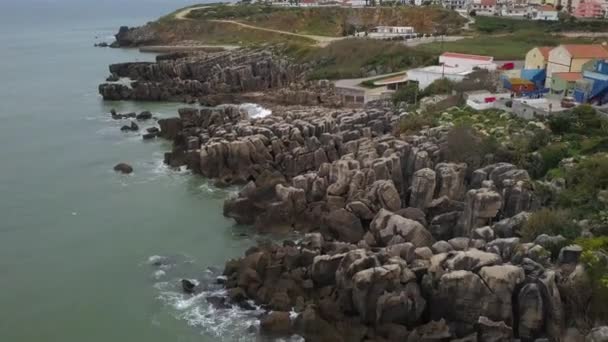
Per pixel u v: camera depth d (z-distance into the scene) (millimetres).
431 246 60688
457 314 50906
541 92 105688
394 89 135125
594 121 80812
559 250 52781
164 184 92750
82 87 175125
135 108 148000
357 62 169500
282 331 53188
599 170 64438
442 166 73062
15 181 93812
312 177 78938
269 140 96312
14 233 75125
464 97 106688
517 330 49625
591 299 48125
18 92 165750
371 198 71875
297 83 156125
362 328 52594
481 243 56312
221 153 94062
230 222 78438
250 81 162625
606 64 98625
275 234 74438
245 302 57938
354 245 63656
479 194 63219
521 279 49500
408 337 50375
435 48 168250
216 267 65812
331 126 100188
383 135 93625
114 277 64375
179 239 73438
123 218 79812
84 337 54375
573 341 47312
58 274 65125
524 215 59438
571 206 61094
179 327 55219
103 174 97438
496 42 177875
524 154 73938
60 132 123562
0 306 59125
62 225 77562
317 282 59094
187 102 154375
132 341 53531
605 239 51969
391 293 52031
